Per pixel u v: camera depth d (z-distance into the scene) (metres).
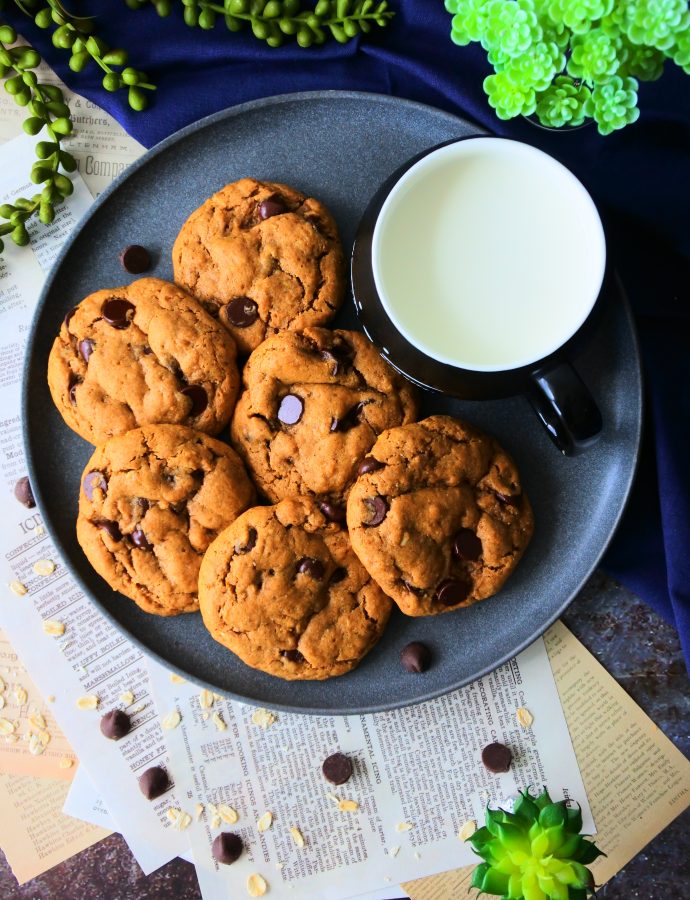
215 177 0.57
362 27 0.57
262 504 0.56
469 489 0.54
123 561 0.54
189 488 0.54
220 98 0.58
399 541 0.53
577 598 0.60
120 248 0.57
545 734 0.59
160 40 0.58
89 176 0.59
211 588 0.54
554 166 0.49
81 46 0.57
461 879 0.59
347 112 0.56
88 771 0.59
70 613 0.60
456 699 0.59
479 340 0.50
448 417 0.55
